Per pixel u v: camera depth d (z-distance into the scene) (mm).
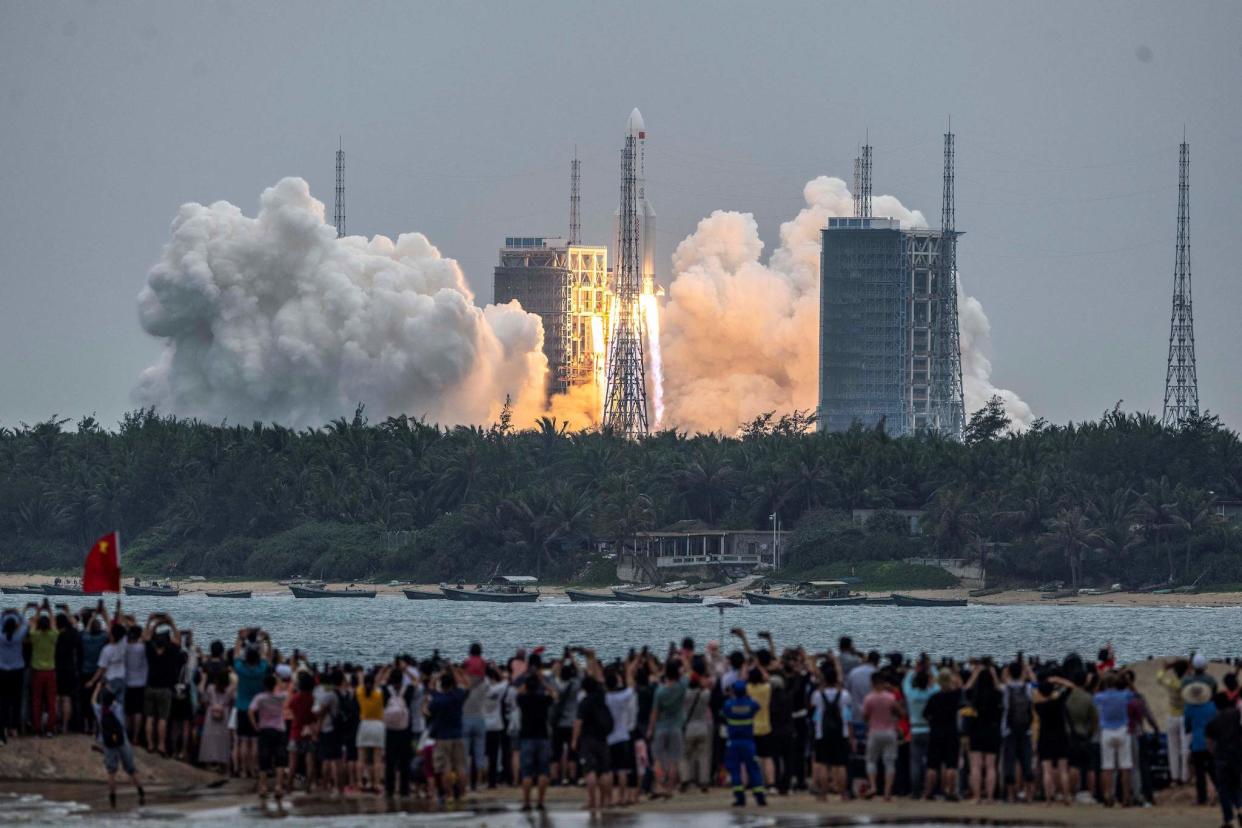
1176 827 149500
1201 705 159375
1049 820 153000
